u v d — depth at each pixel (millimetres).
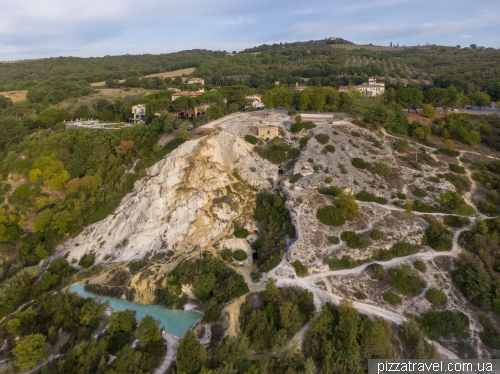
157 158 83125
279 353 42094
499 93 135250
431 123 102375
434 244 59594
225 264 60719
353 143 86688
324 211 66438
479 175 78688
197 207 70500
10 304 56344
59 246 71750
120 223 72062
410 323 46000
